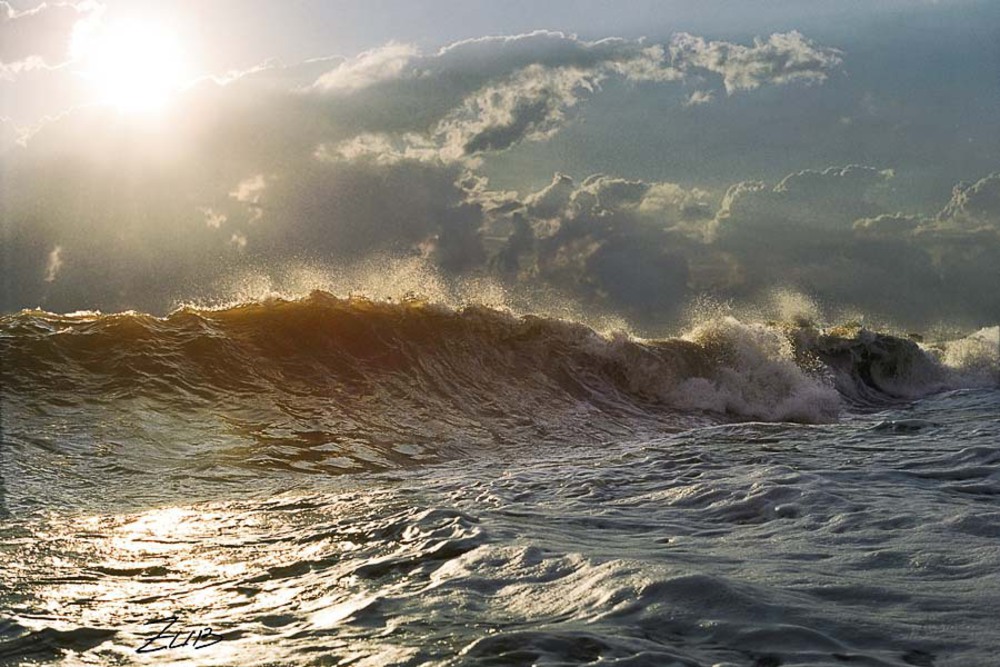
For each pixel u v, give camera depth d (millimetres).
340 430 9078
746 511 5656
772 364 14750
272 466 7719
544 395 11969
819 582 3848
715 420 12711
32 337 9422
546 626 3295
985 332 20453
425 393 10875
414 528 5121
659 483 6879
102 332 9836
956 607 3496
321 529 5301
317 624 3496
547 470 7742
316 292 12367
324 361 10828
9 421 7848
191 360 9828
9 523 5426
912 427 10516
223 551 4812
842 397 15461
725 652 3012
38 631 3467
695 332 15211
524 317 13727
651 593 3584
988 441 9094
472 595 3754
